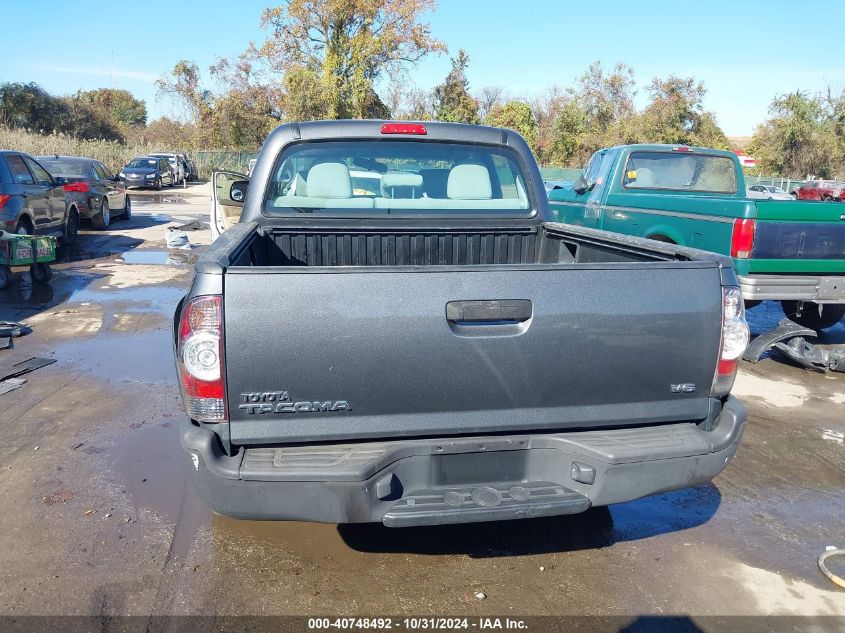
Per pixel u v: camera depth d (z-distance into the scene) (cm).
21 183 1073
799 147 4341
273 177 400
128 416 489
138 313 796
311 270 247
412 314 254
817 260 628
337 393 255
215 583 304
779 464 439
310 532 348
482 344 260
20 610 282
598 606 294
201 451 251
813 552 340
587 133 4638
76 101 5028
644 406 283
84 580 303
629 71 4862
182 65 4781
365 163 414
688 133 4188
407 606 291
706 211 654
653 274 273
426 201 418
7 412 493
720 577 317
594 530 356
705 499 392
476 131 420
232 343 246
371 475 255
